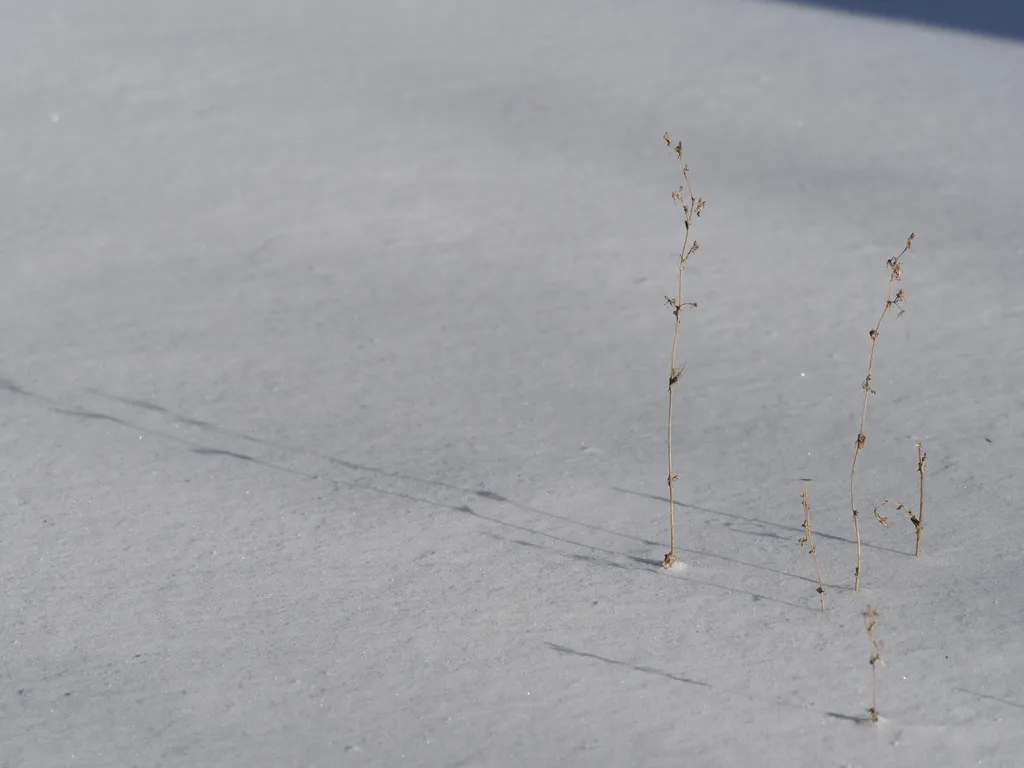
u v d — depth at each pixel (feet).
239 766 7.41
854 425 11.89
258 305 14.94
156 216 17.84
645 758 7.48
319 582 9.35
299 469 11.12
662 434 11.75
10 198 18.48
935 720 7.75
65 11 29.63
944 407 12.20
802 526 10.05
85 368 13.20
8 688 8.14
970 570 9.34
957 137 21.90
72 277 15.69
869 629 8.05
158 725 7.78
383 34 28.19
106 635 8.72
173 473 11.03
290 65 25.54
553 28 29.27
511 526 10.09
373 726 7.77
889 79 25.73
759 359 13.48
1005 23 32.19
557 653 8.46
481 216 18.06
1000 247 16.78
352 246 16.88
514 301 15.15
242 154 20.52
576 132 21.93
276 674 8.27
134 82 24.23
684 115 23.02
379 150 20.77
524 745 7.59
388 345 13.89
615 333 14.23
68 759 7.47
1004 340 13.79
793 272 16.05
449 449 11.48
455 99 23.65
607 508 10.37
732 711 7.88
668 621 8.80
